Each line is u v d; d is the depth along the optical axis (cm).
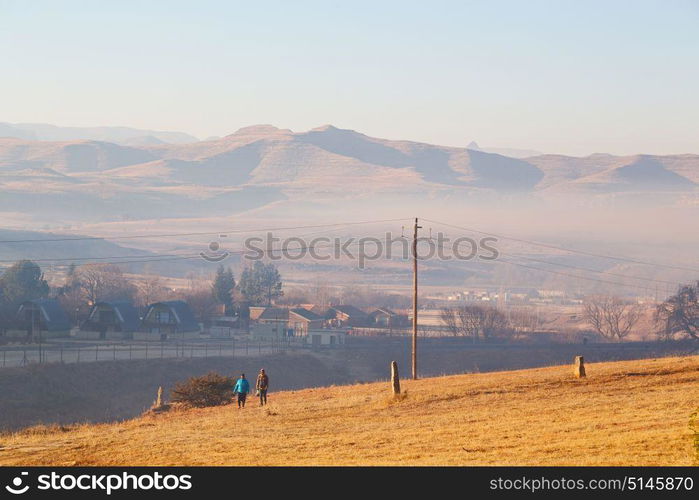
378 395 5156
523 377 5603
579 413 4009
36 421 8931
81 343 15375
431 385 5600
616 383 5044
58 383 10431
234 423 4316
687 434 3266
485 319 17562
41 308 16338
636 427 3519
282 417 4447
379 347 15638
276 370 12962
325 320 19788
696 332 16400
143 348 14375
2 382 10006
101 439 3828
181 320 17400
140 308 19762
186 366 12262
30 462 3262
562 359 14538
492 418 3997
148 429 4288
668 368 5481
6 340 15388
